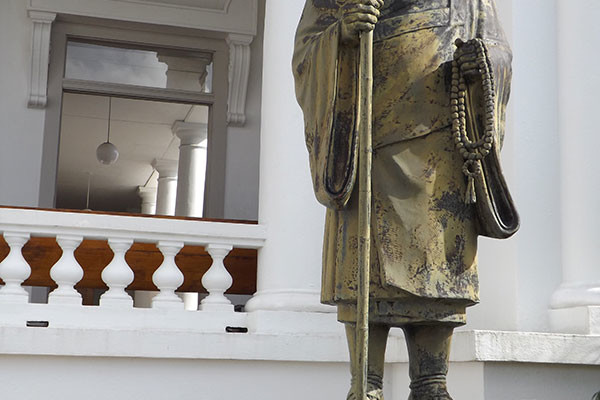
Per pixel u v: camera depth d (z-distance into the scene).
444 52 3.76
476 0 3.92
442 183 3.69
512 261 6.73
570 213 6.75
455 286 3.65
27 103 12.92
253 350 6.75
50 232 7.12
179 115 16.94
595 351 6.00
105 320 7.01
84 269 7.94
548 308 6.70
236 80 13.73
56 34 13.18
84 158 20.97
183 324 7.16
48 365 6.49
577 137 6.78
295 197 7.29
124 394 6.57
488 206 3.69
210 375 6.73
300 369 6.87
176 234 7.34
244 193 13.78
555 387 5.97
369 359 3.80
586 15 6.87
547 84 7.03
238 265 8.29
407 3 3.82
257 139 13.91
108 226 7.21
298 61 3.96
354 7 3.59
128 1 13.21
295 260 7.19
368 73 3.55
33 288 12.84
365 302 3.46
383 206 3.66
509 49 3.93
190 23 13.40
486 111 3.67
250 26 13.66
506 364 5.90
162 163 20.50
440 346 3.82
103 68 13.52
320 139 3.73
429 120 3.71
